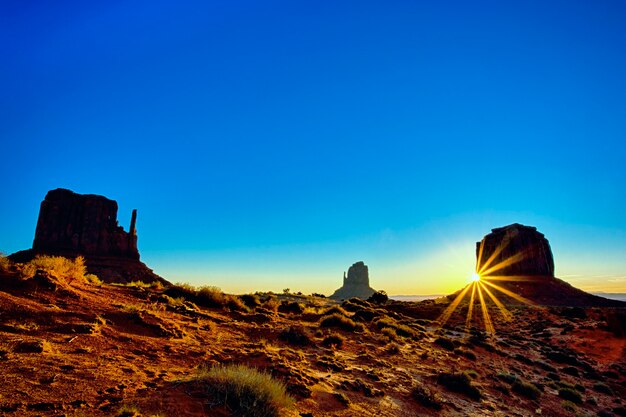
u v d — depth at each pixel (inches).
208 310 753.6
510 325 2231.8
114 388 263.4
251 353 442.9
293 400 321.4
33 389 237.9
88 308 468.8
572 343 1604.3
